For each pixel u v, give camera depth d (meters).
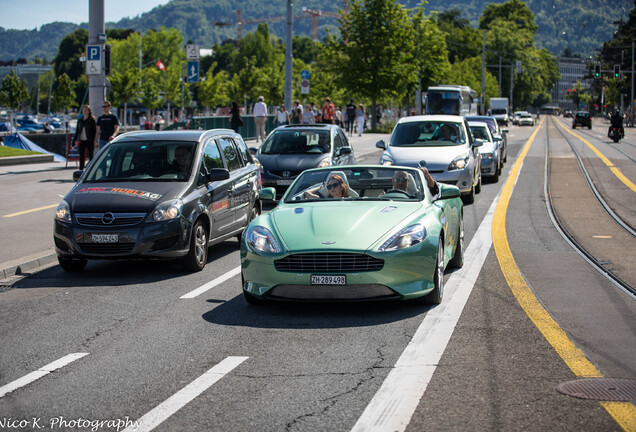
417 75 65.62
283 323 6.92
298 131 17.81
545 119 145.12
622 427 4.29
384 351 5.92
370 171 8.89
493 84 123.00
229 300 7.96
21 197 16.50
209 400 4.85
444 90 55.31
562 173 24.12
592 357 5.70
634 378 5.18
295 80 86.50
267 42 166.62
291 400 4.81
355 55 56.75
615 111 44.19
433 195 9.53
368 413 4.55
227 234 10.80
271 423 4.42
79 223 9.28
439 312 7.23
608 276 9.05
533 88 140.25
